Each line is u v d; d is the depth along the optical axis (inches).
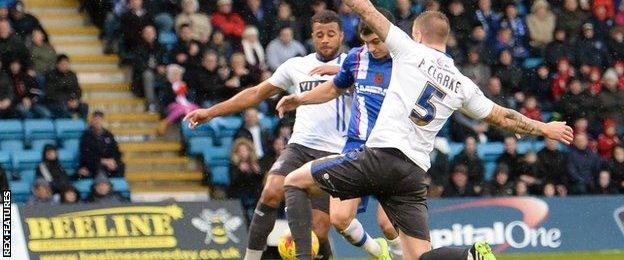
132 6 2023.9
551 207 1812.3
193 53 1971.0
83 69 2071.9
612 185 2032.5
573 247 1809.8
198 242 1357.0
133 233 1339.8
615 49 2278.5
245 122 1807.3
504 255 1742.1
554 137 900.0
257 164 1792.6
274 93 1074.7
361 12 845.2
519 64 2235.5
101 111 1932.8
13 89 1877.5
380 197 886.4
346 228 1060.5
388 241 1135.0
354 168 866.1
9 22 1911.9
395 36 851.4
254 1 2075.5
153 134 1989.4
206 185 1943.9
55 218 1320.1
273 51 2020.2
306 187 893.2
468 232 1753.2
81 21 2161.7
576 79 2165.4
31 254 1299.2
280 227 1622.8
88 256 1318.9
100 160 1811.0
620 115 2149.4
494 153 2016.5
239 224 1380.4
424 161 872.3
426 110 860.6
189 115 1018.1
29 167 1840.6
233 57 1966.0
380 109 888.9
